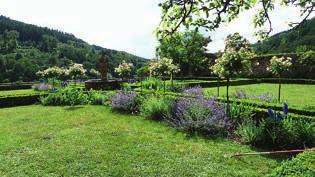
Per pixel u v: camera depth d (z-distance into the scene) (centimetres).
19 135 771
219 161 559
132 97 1102
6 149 646
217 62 934
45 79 3139
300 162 346
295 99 1462
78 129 823
